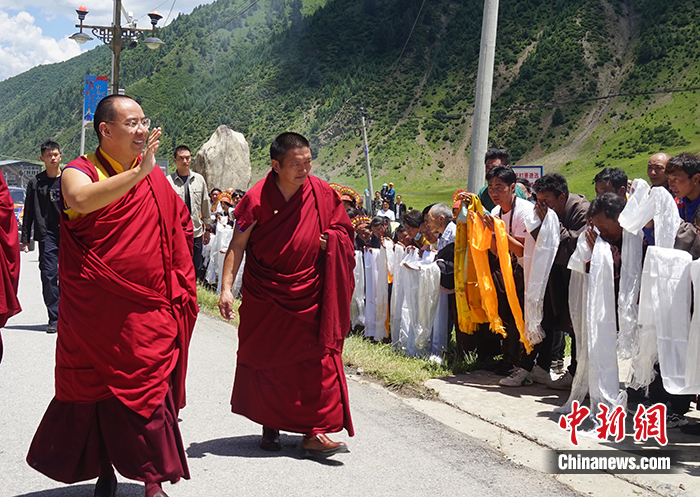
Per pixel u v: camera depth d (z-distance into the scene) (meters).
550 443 4.33
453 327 7.31
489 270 5.90
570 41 156.38
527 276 5.38
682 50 144.00
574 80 147.00
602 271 4.62
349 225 4.30
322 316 4.07
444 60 163.88
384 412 5.03
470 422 4.82
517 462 4.07
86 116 19.44
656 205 4.43
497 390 5.60
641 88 139.00
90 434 3.23
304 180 4.10
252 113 166.25
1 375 5.71
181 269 3.52
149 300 3.27
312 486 3.66
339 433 4.55
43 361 6.22
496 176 5.79
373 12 193.88
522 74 151.62
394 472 3.89
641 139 123.12
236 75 186.75
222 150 17.66
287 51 184.38
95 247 3.18
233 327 8.30
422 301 6.65
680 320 4.18
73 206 3.12
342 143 146.38
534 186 5.55
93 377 3.20
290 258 4.05
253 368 4.13
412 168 135.38
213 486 3.63
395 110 152.50
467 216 6.02
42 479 3.70
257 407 4.10
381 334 7.41
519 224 5.75
